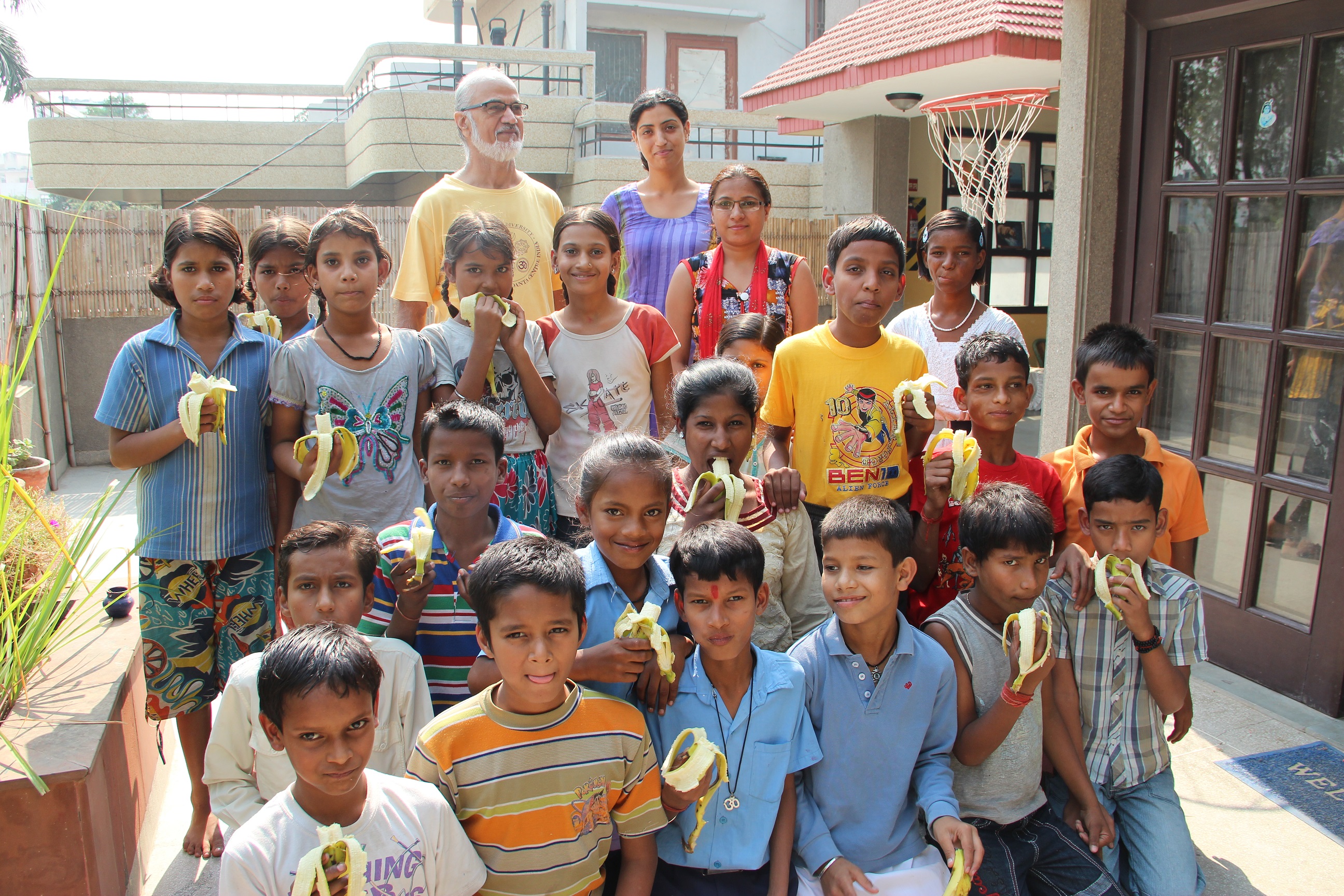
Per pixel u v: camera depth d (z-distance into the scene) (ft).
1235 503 12.59
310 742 5.14
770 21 54.39
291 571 6.66
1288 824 9.21
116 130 42.68
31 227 22.08
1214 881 8.39
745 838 6.84
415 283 11.75
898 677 7.29
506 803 5.88
